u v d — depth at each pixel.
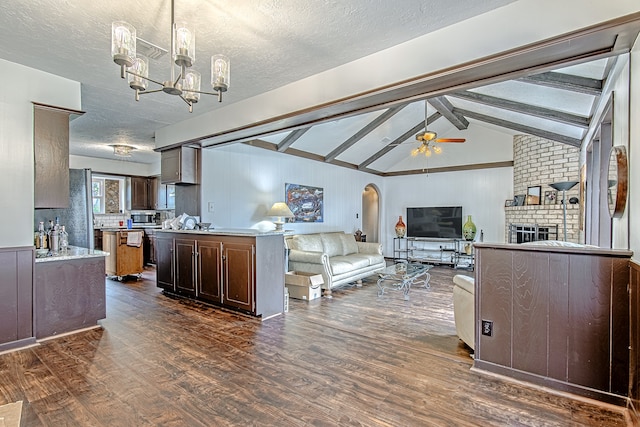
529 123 5.52
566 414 1.89
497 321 2.36
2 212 2.72
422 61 2.41
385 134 7.21
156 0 1.96
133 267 5.81
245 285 3.68
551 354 2.17
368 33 2.37
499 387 2.18
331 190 7.46
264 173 5.85
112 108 3.98
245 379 2.26
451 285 5.53
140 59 2.06
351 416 1.85
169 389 2.12
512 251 2.31
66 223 4.33
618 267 1.99
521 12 2.00
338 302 4.39
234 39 2.45
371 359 2.59
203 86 3.36
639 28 1.74
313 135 6.11
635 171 1.91
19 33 2.34
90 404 1.95
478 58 2.16
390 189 9.23
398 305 4.22
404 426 1.76
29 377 2.27
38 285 2.93
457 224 7.83
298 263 5.06
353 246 6.56
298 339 3.01
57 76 3.04
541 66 2.19
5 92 2.75
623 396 1.96
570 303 2.12
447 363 2.53
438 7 2.07
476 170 7.80
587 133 4.23
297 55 2.70
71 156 6.71
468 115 6.55
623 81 2.19
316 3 2.02
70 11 2.08
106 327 3.29
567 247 2.18
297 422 1.79
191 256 4.27
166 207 7.32
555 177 5.93
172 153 4.83
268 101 3.48
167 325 3.37
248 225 5.56
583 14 1.82
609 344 2.01
